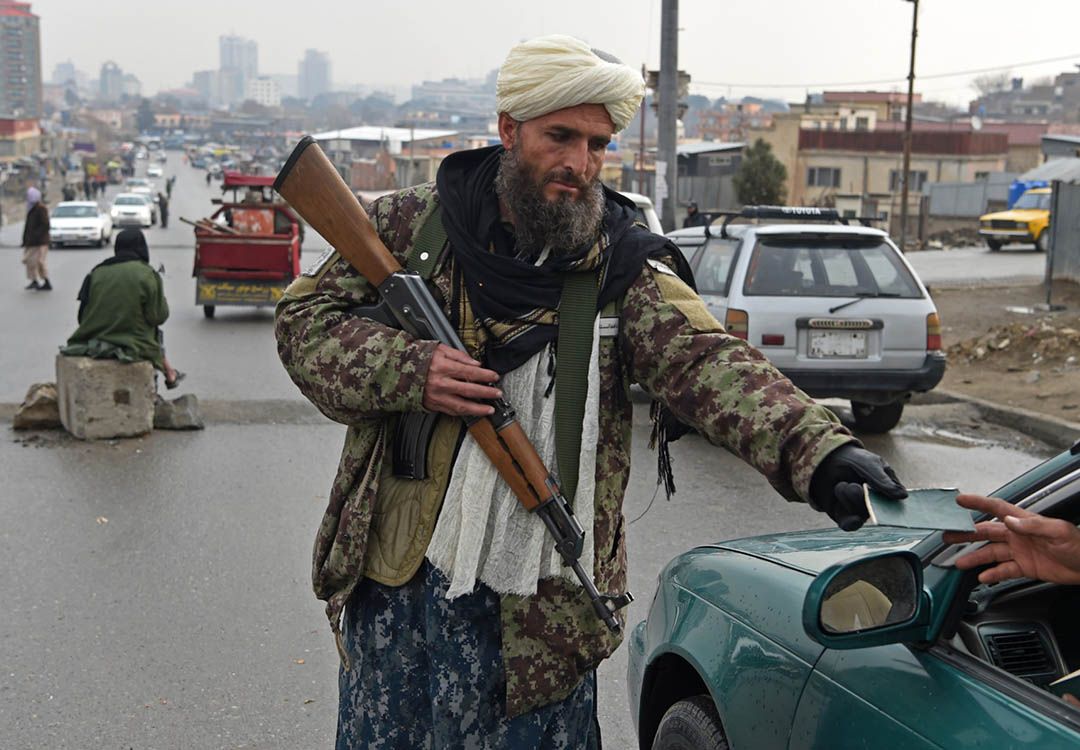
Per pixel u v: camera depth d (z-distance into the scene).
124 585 5.54
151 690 4.41
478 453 2.18
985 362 12.20
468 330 2.20
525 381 2.18
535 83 2.06
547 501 2.13
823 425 1.89
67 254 33.62
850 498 1.78
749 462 1.99
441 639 2.23
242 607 5.26
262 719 4.19
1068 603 2.30
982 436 9.30
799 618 2.44
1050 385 10.58
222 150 199.25
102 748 3.97
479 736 2.26
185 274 25.58
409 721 2.32
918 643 2.10
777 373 2.04
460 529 2.18
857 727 2.12
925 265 27.84
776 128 63.88
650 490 7.39
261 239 17.00
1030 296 18.97
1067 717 1.80
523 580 2.19
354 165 64.56
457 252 2.20
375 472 2.27
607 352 2.19
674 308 2.15
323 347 2.21
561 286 2.17
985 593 2.29
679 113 20.02
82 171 153.38
